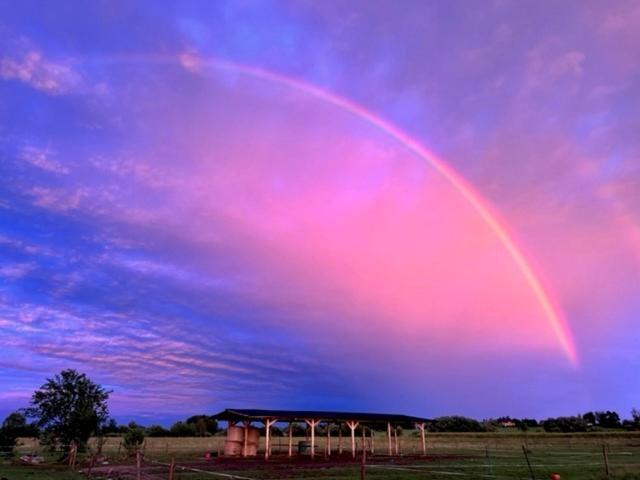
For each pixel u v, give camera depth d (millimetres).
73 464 26375
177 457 36969
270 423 38125
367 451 46312
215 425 79188
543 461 30172
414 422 43562
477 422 104750
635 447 49844
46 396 34000
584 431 98500
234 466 28172
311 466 28141
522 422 113125
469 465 27453
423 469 24844
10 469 25016
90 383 35375
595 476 19812
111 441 47844
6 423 35406
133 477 20406
